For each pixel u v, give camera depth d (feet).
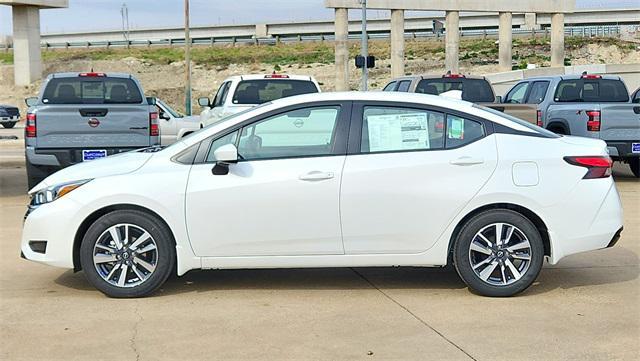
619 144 46.65
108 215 20.90
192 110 150.92
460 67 179.83
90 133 37.83
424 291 22.22
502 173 21.17
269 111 21.58
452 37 150.71
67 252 20.93
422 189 21.06
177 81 176.14
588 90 50.78
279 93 47.62
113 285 21.07
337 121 21.56
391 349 17.21
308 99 21.70
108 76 40.40
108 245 21.09
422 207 21.08
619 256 27.04
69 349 17.20
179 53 205.87
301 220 21.01
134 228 21.01
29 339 17.88
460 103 21.95
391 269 25.05
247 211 20.93
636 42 205.98
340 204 20.98
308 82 48.01
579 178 21.30
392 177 21.03
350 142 21.40
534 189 21.13
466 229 21.18
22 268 25.05
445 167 21.15
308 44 218.18
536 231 21.12
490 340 17.81
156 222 20.93
